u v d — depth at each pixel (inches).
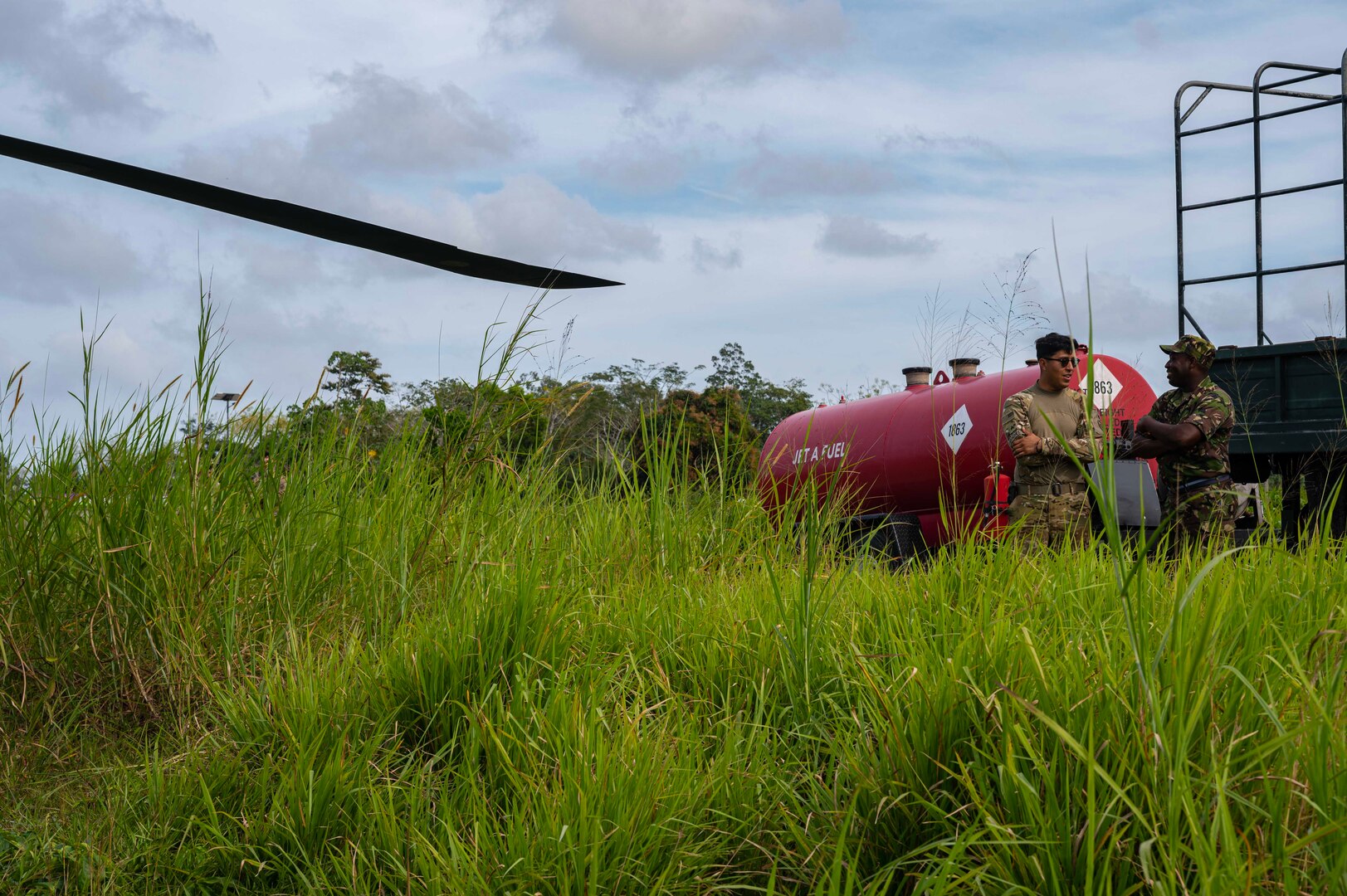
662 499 218.8
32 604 153.6
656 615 167.3
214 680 152.6
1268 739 91.5
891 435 400.2
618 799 105.7
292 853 114.9
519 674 130.0
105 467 163.2
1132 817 86.5
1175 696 90.2
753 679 144.2
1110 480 91.3
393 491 192.5
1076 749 82.1
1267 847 83.0
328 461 191.2
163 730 147.6
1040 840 85.5
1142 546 89.8
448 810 110.2
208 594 161.2
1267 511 190.4
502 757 120.2
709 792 114.1
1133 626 91.7
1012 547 160.6
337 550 179.2
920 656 120.7
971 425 365.7
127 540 158.7
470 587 165.8
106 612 154.8
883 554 200.1
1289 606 133.0
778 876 106.3
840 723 125.6
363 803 119.0
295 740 127.7
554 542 203.5
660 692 141.6
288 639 161.0
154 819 121.9
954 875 89.4
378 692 140.2
